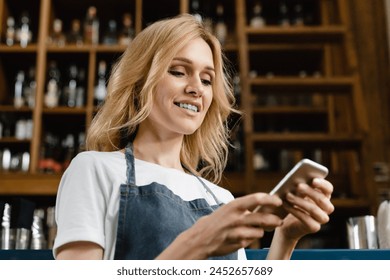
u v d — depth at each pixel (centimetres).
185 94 114
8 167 340
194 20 122
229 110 131
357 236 162
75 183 102
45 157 347
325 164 358
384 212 161
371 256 127
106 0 376
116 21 389
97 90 360
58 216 102
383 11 391
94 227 97
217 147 134
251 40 350
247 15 391
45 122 354
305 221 91
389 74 377
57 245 96
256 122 371
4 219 166
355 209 299
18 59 365
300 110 360
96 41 375
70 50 353
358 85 325
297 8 391
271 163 356
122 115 121
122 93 121
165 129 117
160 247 97
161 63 114
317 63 377
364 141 307
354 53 336
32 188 306
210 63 119
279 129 373
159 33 118
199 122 117
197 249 85
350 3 395
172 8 378
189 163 131
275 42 353
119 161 109
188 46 117
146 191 103
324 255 128
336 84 327
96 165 105
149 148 118
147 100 113
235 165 341
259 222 83
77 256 95
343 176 336
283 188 88
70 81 370
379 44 385
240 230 83
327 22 371
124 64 122
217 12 384
